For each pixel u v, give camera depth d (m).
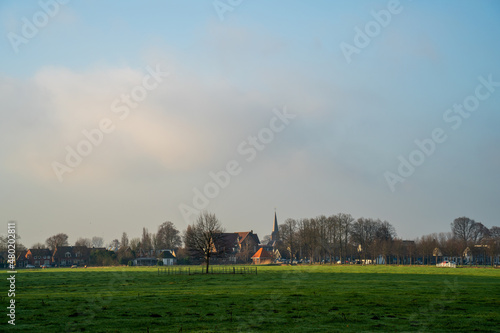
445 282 79.19
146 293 58.75
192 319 39.38
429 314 42.50
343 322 38.56
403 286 70.06
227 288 65.75
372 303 49.00
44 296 56.16
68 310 44.16
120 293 59.09
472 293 59.47
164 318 39.91
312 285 71.38
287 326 36.75
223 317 40.41
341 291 61.31
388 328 36.16
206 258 112.38
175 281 81.25
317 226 195.62
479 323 38.34
